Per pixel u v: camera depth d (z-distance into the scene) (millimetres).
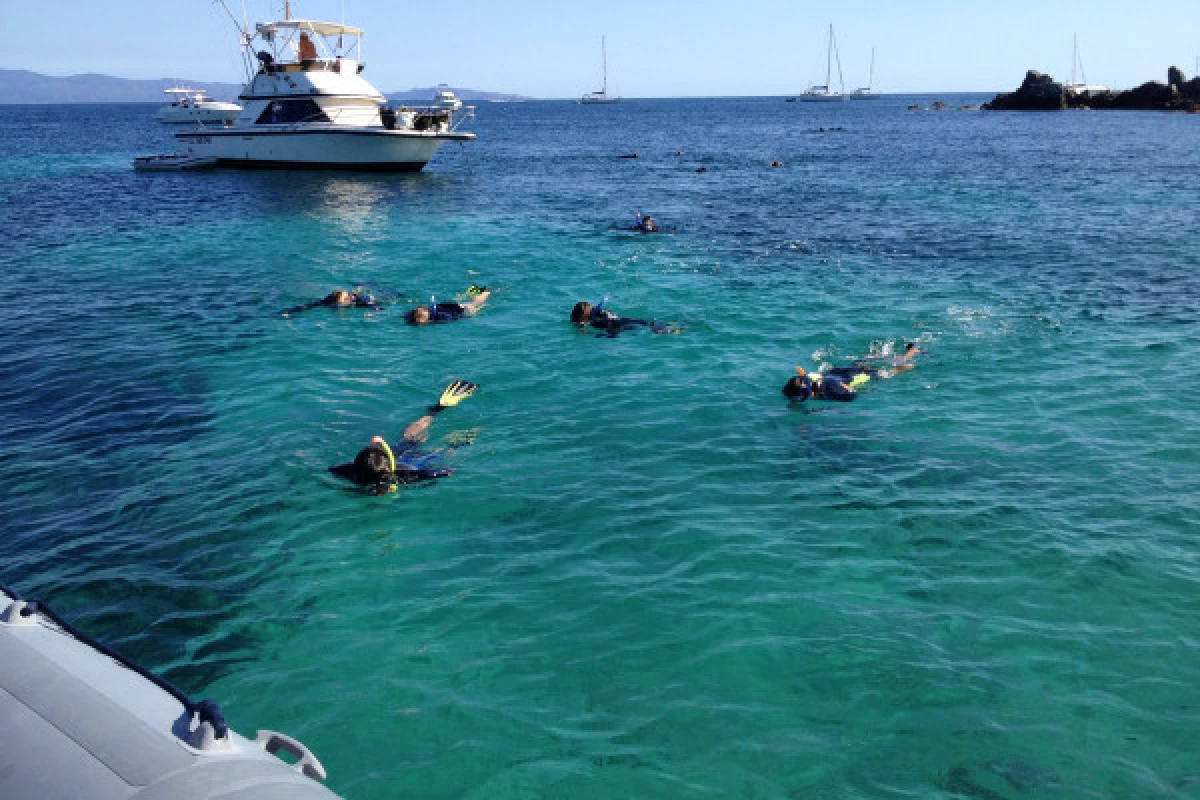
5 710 2801
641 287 16516
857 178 37875
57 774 2537
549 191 33062
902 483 8234
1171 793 4469
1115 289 15859
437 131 36281
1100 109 120375
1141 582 6461
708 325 13789
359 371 11719
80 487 8281
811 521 7508
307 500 8016
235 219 25500
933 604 6223
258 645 5848
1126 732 4922
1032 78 125500
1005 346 12500
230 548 7156
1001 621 6004
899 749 4812
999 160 46000
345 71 37562
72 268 18625
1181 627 5914
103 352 12531
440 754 4805
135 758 2600
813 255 19500
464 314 14609
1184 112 110188
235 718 5105
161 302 15570
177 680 5465
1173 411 9906
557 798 4492
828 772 4648
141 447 9234
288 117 36906
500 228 23828
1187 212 25375
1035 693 5262
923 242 21062
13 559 6965
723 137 78938
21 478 8461
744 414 10078
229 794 2479
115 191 32312
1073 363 11695
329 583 6621
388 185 34438
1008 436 9336
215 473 8586
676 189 33906
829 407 10273
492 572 6754
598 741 4895
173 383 11227
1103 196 29656
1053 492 7988
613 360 12133
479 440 9414
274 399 10656
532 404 10500
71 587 6559
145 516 7707
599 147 64812
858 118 124000
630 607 6215
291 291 16484
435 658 5684
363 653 5742
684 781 4594
